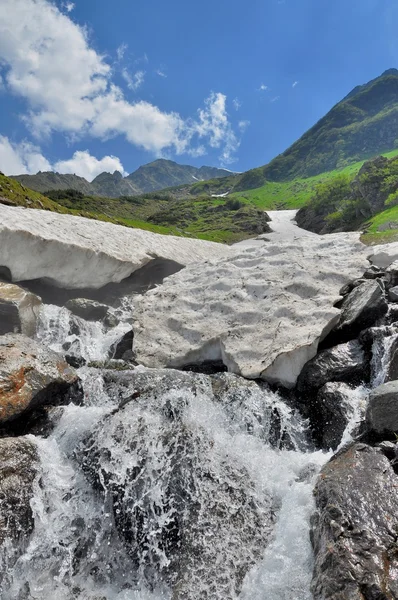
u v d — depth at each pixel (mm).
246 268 11992
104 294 13719
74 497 5934
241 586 4715
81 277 12492
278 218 79688
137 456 6152
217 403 7422
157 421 6691
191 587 4781
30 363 7145
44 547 5391
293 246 12805
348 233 13305
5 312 9289
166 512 5727
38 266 11297
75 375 7766
